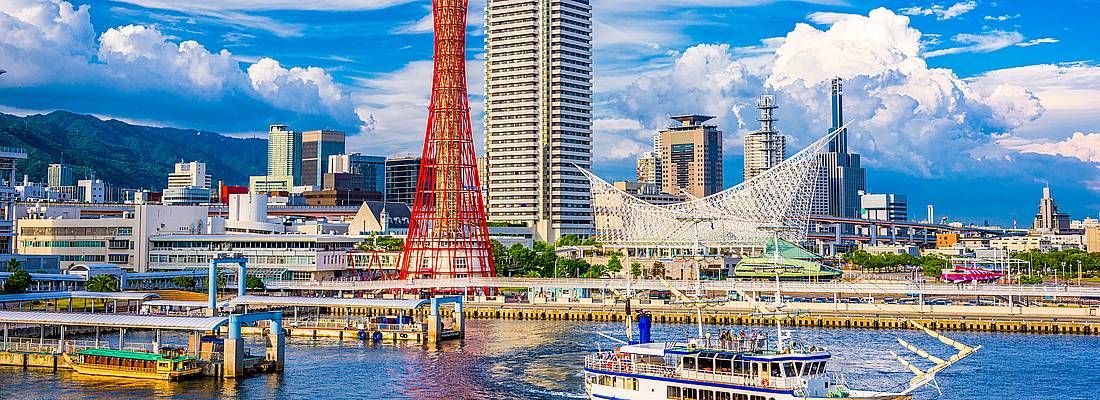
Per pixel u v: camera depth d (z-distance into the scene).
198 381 149.88
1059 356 174.25
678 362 127.06
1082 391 144.00
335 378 155.38
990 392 143.50
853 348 185.00
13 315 166.38
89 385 145.75
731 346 126.75
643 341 138.38
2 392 140.62
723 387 121.81
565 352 184.12
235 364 152.88
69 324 161.88
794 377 119.81
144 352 158.38
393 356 178.88
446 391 146.00
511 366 167.62
